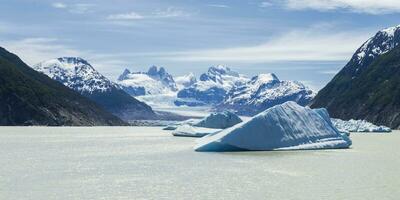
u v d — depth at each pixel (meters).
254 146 83.50
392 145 105.69
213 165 66.25
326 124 93.38
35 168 63.72
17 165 66.94
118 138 137.00
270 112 86.38
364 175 57.19
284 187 49.38
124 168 63.69
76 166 65.94
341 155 79.19
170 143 112.62
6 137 136.38
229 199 43.72
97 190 47.62
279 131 85.44
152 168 63.56
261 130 84.38
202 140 98.44
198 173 58.84
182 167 64.31
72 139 130.50
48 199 43.47
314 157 75.38
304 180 53.59
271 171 60.53
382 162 70.06
